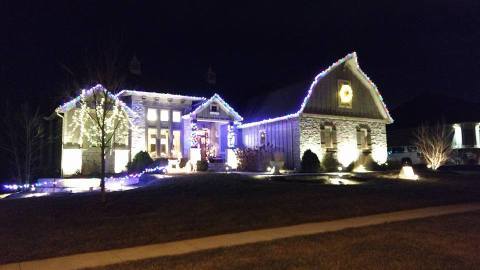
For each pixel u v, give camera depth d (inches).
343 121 1194.0
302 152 1088.8
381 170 1191.6
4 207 578.2
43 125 1267.2
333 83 1189.1
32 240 384.8
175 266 292.0
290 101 1157.7
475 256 311.7
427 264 290.7
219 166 1109.7
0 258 328.5
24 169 1280.8
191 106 1222.3
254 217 487.8
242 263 295.6
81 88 1003.3
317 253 323.0
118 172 1077.8
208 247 355.9
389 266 285.7
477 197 700.0
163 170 1016.9
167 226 440.5
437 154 1272.1
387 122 1293.1
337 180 875.4
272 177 824.9
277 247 346.3
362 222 471.8
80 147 1040.2
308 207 551.8
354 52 1210.0
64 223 460.1
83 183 914.7
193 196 621.9
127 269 287.7
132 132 1107.3
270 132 1199.6
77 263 311.4
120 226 441.1
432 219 481.1
